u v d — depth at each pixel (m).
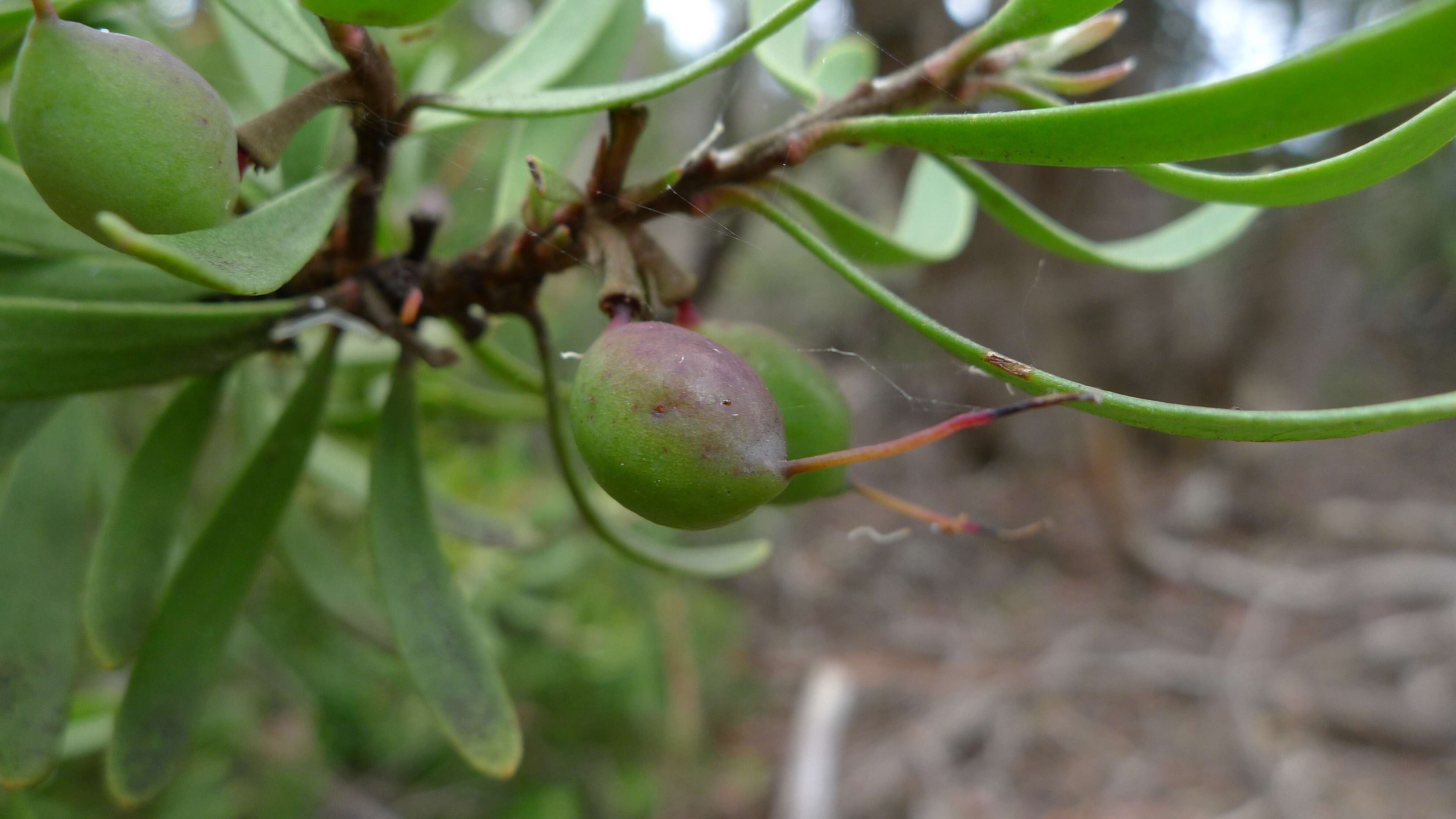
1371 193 0.56
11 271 0.07
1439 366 0.78
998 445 0.53
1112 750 0.32
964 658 0.37
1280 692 0.34
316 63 0.07
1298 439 0.05
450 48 0.15
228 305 0.07
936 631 0.39
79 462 0.08
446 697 0.07
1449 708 0.32
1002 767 0.30
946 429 0.06
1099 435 0.45
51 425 0.08
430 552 0.08
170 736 0.07
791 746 0.28
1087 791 0.30
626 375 0.06
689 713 0.28
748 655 0.36
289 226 0.06
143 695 0.07
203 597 0.07
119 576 0.08
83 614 0.07
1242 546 0.49
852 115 0.07
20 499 0.08
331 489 0.12
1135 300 0.51
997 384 0.51
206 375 0.08
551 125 0.09
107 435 0.11
